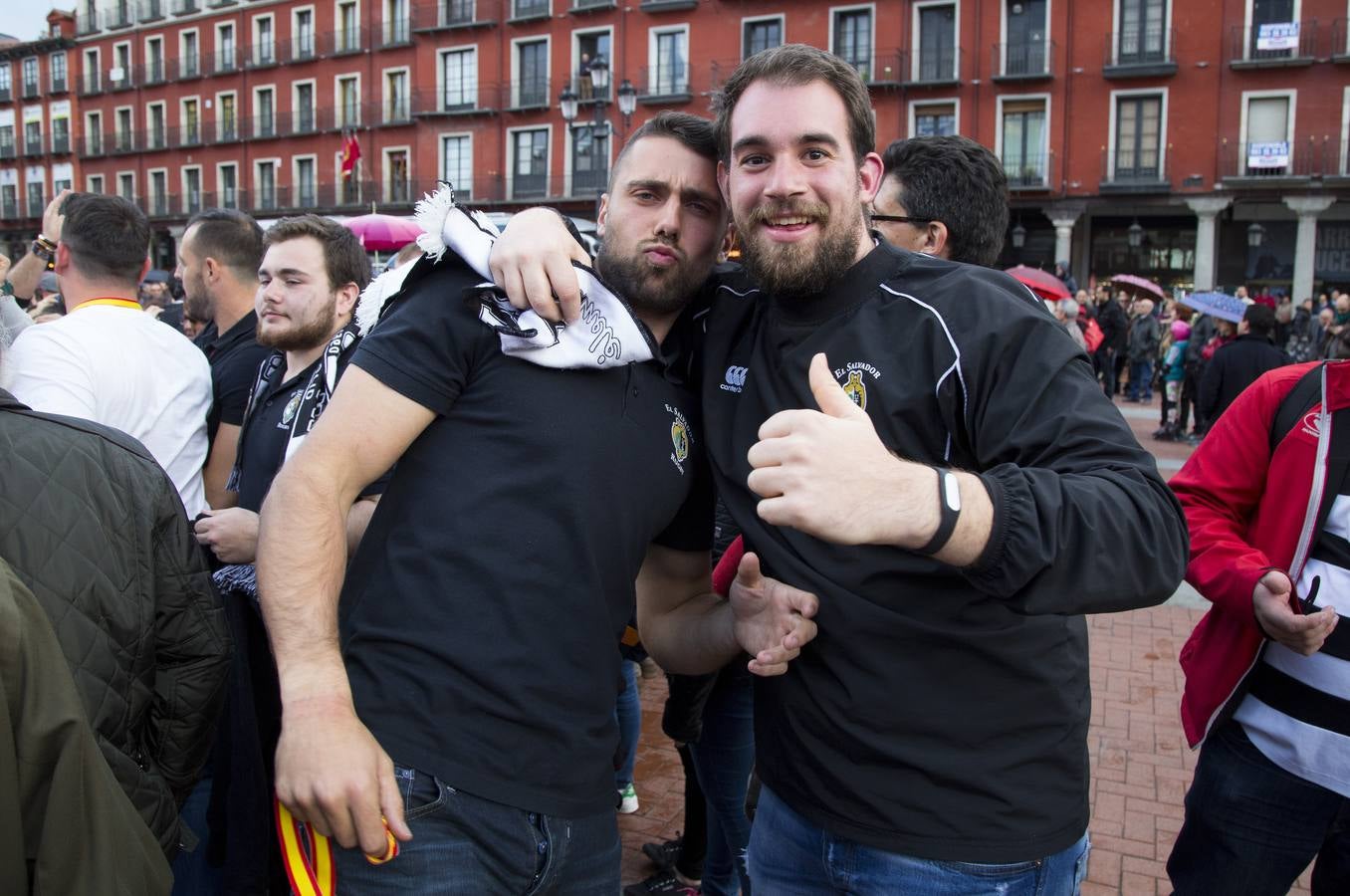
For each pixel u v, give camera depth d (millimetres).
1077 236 30094
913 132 29297
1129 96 27359
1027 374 1464
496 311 1551
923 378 1555
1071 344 1509
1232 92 26516
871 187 1720
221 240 3416
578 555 1581
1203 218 27125
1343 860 2160
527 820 1550
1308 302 18906
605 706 1670
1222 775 2238
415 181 35938
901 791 1555
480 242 1590
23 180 46969
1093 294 23328
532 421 1575
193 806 2719
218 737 2580
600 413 1626
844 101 1615
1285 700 2137
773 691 1739
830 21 29484
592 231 14422
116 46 43156
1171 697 4605
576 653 1592
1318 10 25688
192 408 2910
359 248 2939
